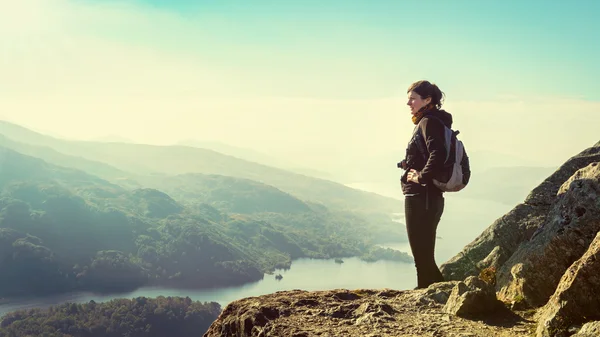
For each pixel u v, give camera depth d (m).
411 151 5.81
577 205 5.41
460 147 5.58
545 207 7.32
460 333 4.30
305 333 4.34
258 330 4.61
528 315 4.80
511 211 7.53
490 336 4.26
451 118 5.80
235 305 5.28
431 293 5.21
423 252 5.75
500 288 5.92
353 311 4.86
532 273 5.37
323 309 4.92
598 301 4.06
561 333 4.07
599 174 5.54
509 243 7.24
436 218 5.71
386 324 4.51
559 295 4.27
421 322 4.57
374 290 5.60
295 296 5.34
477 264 7.37
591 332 3.76
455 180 5.48
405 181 5.85
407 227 5.81
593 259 4.19
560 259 5.25
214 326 5.29
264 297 5.36
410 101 5.84
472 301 4.73
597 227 5.17
